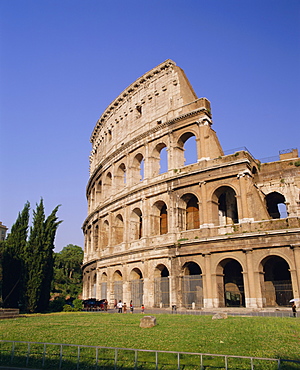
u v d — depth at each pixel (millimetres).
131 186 73250
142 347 25594
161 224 67500
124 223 72375
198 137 62688
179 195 62125
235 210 63125
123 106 83562
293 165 61750
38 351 26000
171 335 29406
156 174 69625
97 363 20766
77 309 63812
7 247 55750
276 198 66062
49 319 44094
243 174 55438
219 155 61000
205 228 56875
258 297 50062
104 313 53969
